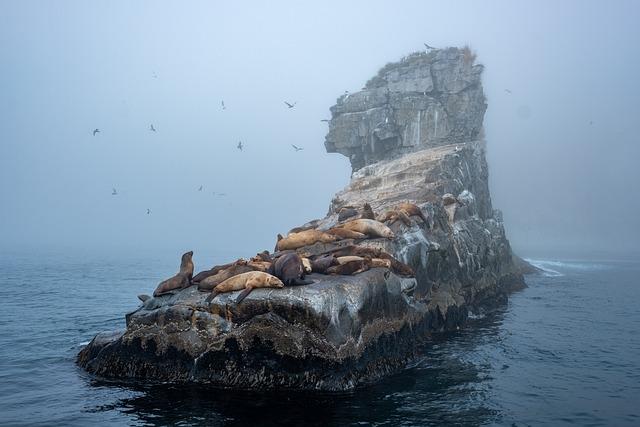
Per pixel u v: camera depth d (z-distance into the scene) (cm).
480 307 2322
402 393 1148
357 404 1064
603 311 2527
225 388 1152
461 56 4122
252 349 1166
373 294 1327
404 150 4028
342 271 1375
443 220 2216
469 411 1048
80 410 1041
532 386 1238
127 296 3212
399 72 4247
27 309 2562
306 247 1756
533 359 1509
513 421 998
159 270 5978
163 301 1340
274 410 1019
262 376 1154
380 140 4097
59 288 3675
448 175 2786
